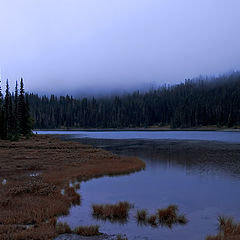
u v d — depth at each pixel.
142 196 16.23
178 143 61.03
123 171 25.11
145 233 10.16
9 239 8.77
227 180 20.98
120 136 101.06
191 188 18.38
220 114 145.75
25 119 70.69
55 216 12.16
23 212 11.89
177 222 11.46
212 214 12.66
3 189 16.42
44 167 26.31
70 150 42.38
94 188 18.48
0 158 32.38
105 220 11.68
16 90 70.62
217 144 56.31
